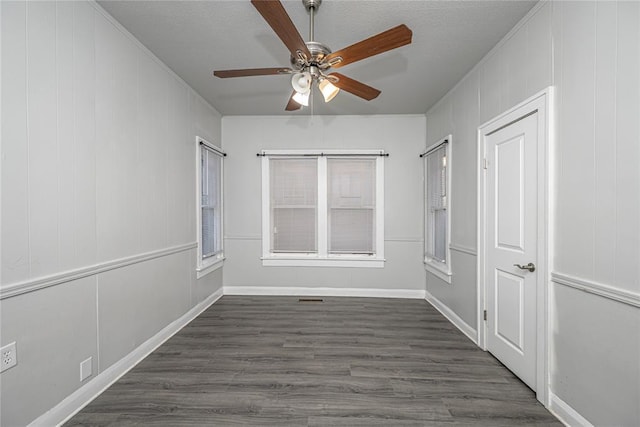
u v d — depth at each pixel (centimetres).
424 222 418
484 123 263
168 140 289
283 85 331
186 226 326
